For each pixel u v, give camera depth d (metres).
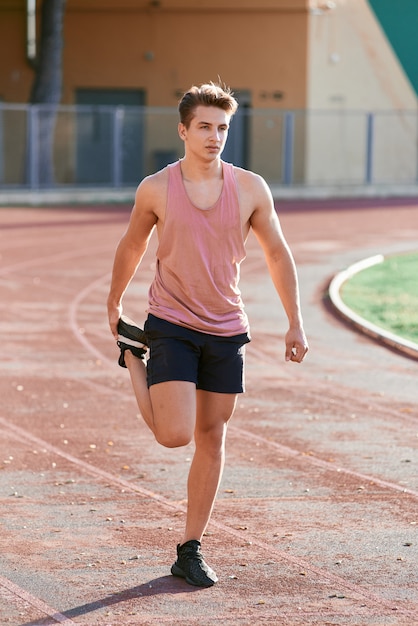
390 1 80.94
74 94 82.00
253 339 27.16
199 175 10.77
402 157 82.56
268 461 16.30
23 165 75.31
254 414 19.41
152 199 10.79
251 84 79.81
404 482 15.28
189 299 10.80
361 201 75.50
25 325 28.86
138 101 81.81
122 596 10.95
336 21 79.50
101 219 60.41
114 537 12.84
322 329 28.91
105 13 80.88
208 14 79.88
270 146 77.88
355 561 12.05
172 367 10.69
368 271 41.78
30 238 50.47
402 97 82.12
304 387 21.83
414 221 61.59
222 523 13.34
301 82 78.94
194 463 11.37
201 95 10.59
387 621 10.34
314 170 79.25
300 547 12.49
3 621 10.33
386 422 18.98
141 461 16.28
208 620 10.35
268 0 78.56
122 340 11.30
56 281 37.41
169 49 80.75
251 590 11.13
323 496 14.55
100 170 76.75
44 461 16.23
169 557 12.12
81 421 18.83
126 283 11.47
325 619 10.38
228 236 10.79
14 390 21.27
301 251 47.16
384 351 25.92
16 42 81.81
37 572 11.65
